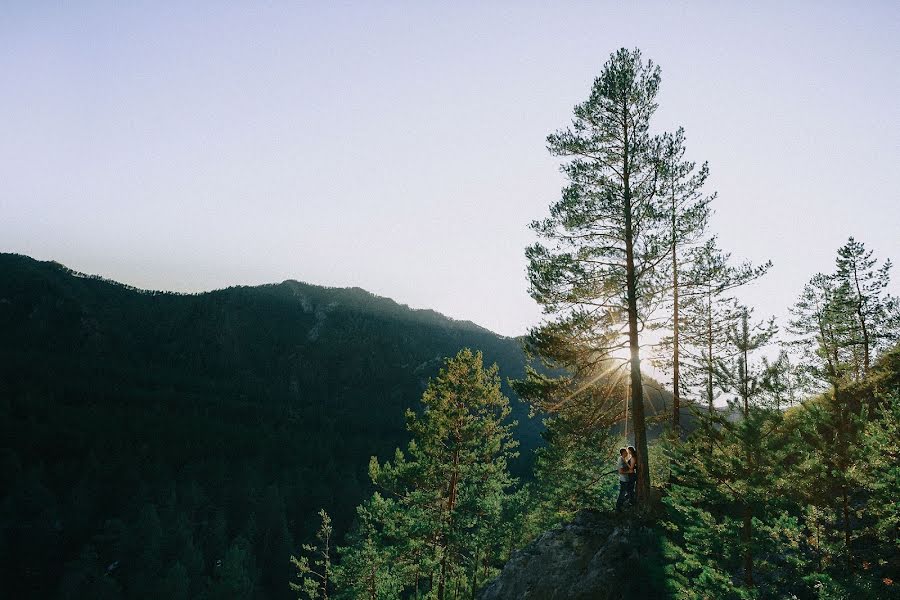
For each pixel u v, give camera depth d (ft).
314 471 359.46
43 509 244.42
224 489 286.05
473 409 85.15
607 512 52.39
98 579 182.70
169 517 234.99
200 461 361.92
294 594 222.07
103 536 217.15
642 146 53.57
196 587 198.59
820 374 48.60
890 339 71.36
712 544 35.91
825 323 75.87
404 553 80.43
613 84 55.47
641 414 52.03
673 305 57.47
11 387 516.32
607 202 53.78
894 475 35.45
